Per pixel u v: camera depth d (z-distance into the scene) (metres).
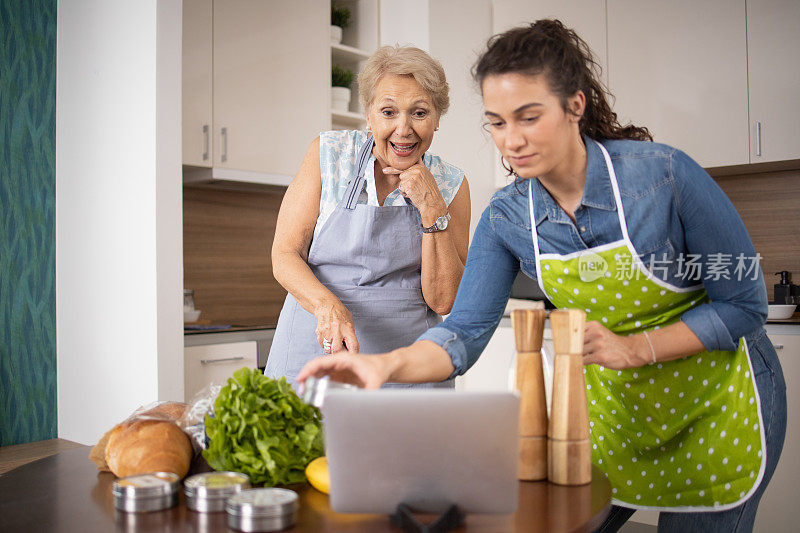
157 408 1.17
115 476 1.11
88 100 3.53
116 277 3.30
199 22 3.25
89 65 3.52
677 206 1.16
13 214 3.69
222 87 3.34
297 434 1.06
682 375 1.32
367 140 1.75
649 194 1.16
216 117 3.32
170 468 1.05
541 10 3.79
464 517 0.88
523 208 1.26
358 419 0.85
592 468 1.10
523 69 1.00
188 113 3.22
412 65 1.54
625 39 3.59
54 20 3.83
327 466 0.91
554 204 1.22
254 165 3.47
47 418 3.83
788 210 3.45
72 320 3.70
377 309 1.75
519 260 1.36
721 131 3.35
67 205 3.74
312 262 1.79
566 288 1.29
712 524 1.32
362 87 1.62
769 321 2.85
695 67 3.41
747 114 3.28
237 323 3.72
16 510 0.95
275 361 1.78
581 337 1.01
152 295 3.04
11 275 3.69
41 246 3.80
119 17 3.26
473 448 0.85
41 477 1.11
